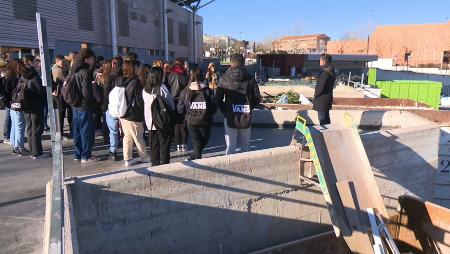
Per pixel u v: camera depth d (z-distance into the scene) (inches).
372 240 164.2
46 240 106.6
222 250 175.2
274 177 181.2
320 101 270.4
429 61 2625.5
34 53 637.9
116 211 148.5
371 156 201.5
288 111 352.5
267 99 511.2
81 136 241.0
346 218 164.9
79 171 227.0
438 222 175.2
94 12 810.2
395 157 211.8
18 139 258.7
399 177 216.2
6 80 253.9
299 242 190.7
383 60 2089.1
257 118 360.8
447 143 250.4
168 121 205.8
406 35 2763.3
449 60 2568.9
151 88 204.4
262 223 182.7
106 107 242.8
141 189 151.9
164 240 160.6
